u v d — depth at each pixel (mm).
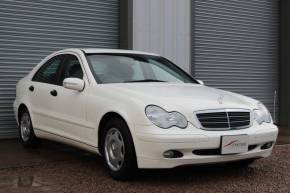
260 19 13539
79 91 6465
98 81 6379
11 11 9266
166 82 6824
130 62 7000
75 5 10078
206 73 12289
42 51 9672
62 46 9945
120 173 5684
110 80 6488
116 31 10664
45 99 7223
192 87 6535
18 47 9359
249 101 6285
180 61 11211
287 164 7137
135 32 10492
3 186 5535
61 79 7043
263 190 5547
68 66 7035
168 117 5383
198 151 5453
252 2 13312
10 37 9258
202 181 5914
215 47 12469
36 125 7465
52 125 7027
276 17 13938
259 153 5996
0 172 6234
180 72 7492
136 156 5461
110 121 5832
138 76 6805
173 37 11070
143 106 5453
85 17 10234
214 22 12422
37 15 9586
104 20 10500
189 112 5477
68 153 7605
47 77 7434
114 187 5512
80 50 6980
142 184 5668
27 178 5934
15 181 5773
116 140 5762
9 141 8930
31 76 7902
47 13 9711
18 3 9336
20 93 8031
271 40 13875
